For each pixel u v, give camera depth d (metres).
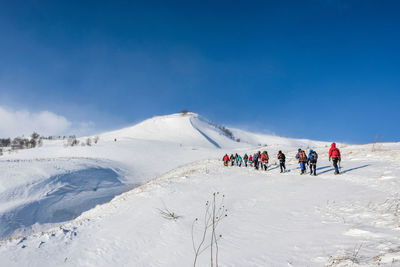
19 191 30.31
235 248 5.86
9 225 22.56
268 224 7.04
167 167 57.34
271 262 4.78
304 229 6.14
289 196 9.77
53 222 24.86
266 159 17.84
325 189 9.97
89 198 32.03
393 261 3.52
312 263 4.34
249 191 11.73
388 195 7.57
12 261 6.87
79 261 6.81
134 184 42.62
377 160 14.86
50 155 75.69
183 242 6.94
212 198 11.12
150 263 6.16
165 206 10.48
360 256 4.04
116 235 8.21
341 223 6.01
